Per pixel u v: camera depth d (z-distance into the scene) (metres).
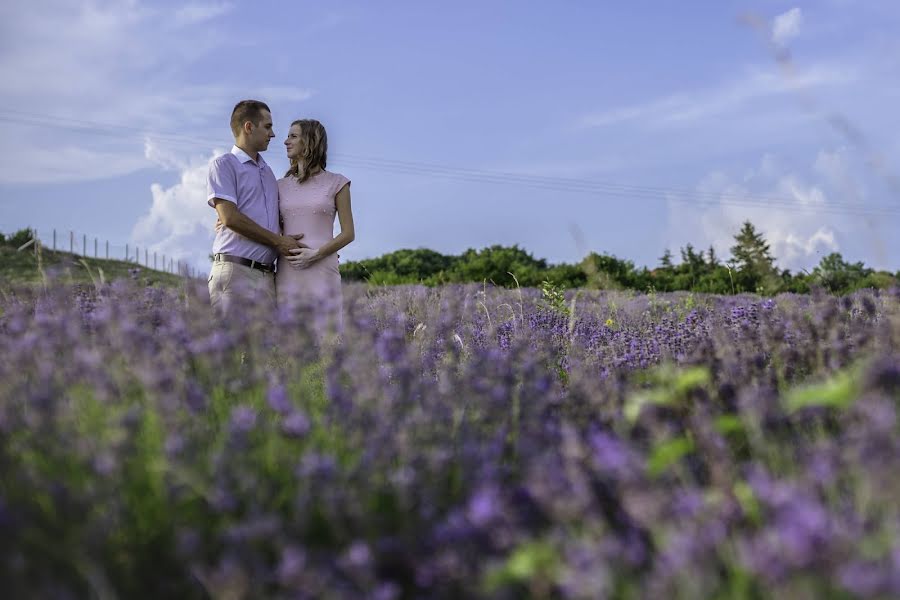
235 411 2.90
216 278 5.78
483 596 2.12
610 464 2.22
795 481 2.39
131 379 3.50
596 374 4.68
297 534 2.46
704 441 2.86
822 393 2.74
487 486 2.45
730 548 2.12
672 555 1.88
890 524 2.01
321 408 3.73
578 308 8.94
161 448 2.76
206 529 2.62
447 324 5.43
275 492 2.76
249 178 5.84
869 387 2.59
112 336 3.81
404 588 2.41
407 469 2.67
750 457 3.19
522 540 2.26
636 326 7.16
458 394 3.71
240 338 3.80
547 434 3.09
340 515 2.48
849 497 2.34
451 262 31.50
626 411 3.05
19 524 2.33
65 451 2.75
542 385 3.64
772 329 4.67
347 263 25.22
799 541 1.78
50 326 3.78
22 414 3.00
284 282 6.00
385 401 3.36
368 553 2.19
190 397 3.13
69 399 3.20
